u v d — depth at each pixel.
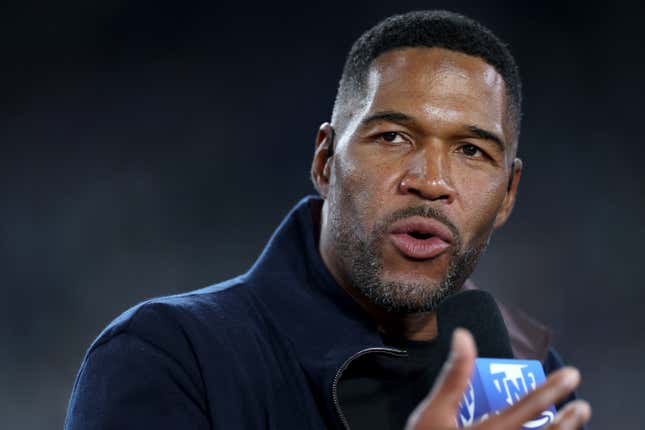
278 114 24.81
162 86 24.80
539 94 24.53
